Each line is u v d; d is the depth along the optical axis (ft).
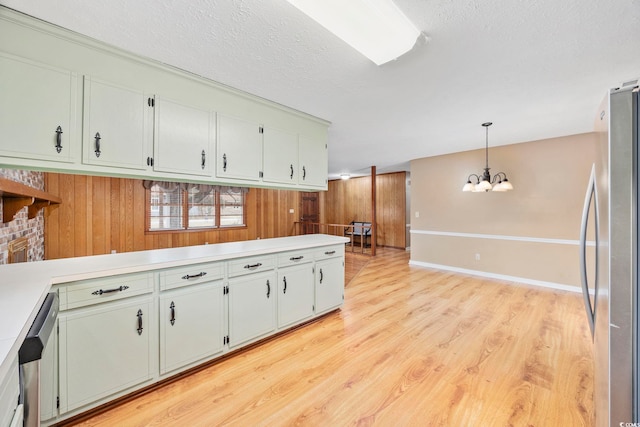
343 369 6.68
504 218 14.80
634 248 2.73
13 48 4.75
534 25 4.84
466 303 11.32
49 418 4.57
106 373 5.19
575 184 12.60
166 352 5.97
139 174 6.15
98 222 14.80
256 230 22.57
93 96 5.56
